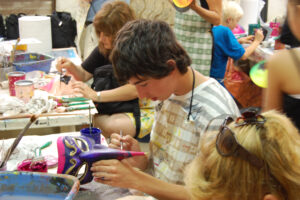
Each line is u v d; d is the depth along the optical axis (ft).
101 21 7.73
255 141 2.43
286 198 2.41
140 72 4.07
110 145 5.25
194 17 9.21
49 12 15.70
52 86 7.93
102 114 8.30
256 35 11.57
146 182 4.17
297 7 2.85
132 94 7.97
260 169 2.39
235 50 10.54
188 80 4.53
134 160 5.25
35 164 4.59
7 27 13.97
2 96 7.11
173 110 4.81
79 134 6.17
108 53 8.19
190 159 4.62
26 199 3.69
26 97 7.22
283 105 4.44
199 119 4.45
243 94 11.32
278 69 4.37
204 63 9.65
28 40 10.33
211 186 2.55
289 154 2.40
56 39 13.93
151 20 4.20
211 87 4.60
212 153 2.61
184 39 9.52
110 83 8.21
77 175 4.40
